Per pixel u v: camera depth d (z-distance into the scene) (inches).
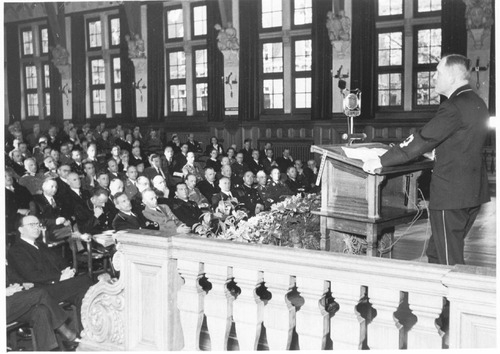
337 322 112.9
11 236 242.7
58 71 841.5
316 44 620.7
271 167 530.6
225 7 676.7
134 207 277.3
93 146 508.7
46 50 873.5
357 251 175.3
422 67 582.2
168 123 753.0
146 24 760.3
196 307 130.3
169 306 131.6
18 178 376.2
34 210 271.6
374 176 142.8
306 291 115.8
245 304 123.4
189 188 349.1
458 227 128.0
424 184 219.0
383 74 602.9
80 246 241.1
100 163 507.8
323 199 154.7
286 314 118.3
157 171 452.1
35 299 162.4
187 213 309.1
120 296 138.3
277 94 682.2
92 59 832.9
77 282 185.9
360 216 146.3
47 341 158.9
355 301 111.3
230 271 126.8
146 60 768.3
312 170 475.5
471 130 123.4
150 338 134.8
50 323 160.7
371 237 143.6
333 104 624.4
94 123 826.2
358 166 138.1
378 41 603.5
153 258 132.3
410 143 126.0
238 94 690.2
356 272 108.8
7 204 266.1
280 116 675.4
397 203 162.9
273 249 118.1
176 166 518.6
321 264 112.2
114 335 140.3
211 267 127.4
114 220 259.9
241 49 678.5
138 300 135.8
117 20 801.6
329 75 619.5
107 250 240.4
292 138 653.9
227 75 696.4
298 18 660.1
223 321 127.0
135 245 134.0
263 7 678.5
